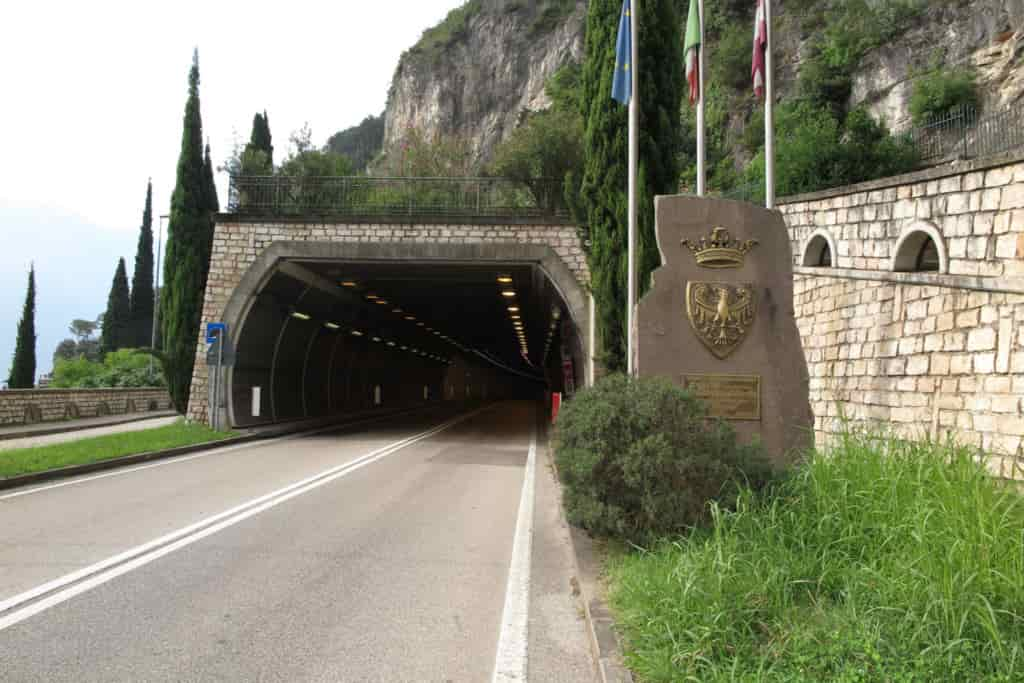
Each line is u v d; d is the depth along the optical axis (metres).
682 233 7.99
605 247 14.63
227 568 6.39
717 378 7.78
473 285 26.12
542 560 7.01
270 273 20.64
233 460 15.15
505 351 76.44
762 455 6.39
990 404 9.38
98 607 5.20
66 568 6.22
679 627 3.94
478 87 88.19
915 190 11.55
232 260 20.66
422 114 95.06
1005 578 3.77
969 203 10.34
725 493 5.93
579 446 6.28
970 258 10.27
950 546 4.14
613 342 14.48
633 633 4.23
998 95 25.94
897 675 3.25
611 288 14.47
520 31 84.19
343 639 4.71
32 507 9.19
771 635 3.83
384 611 5.32
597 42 15.05
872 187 12.71
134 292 52.69
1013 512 4.92
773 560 4.57
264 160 31.88
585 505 6.16
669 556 5.11
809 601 4.30
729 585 4.22
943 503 4.78
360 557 6.97
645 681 3.63
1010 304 9.12
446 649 4.58
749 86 40.78
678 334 7.83
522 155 27.64
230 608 5.28
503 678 4.13
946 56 30.03
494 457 17.14
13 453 13.27
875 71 32.84
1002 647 3.33
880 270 12.15
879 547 4.63
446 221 20.16
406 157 38.00
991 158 9.89
